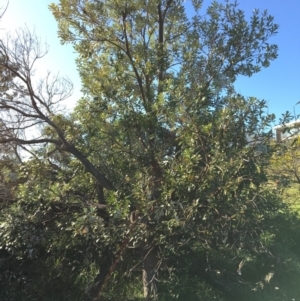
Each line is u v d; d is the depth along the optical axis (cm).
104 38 680
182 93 584
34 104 660
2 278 650
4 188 666
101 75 674
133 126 627
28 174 686
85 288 618
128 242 556
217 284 580
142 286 653
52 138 718
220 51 698
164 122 598
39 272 660
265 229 552
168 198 498
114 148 670
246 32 693
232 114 512
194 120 529
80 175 705
